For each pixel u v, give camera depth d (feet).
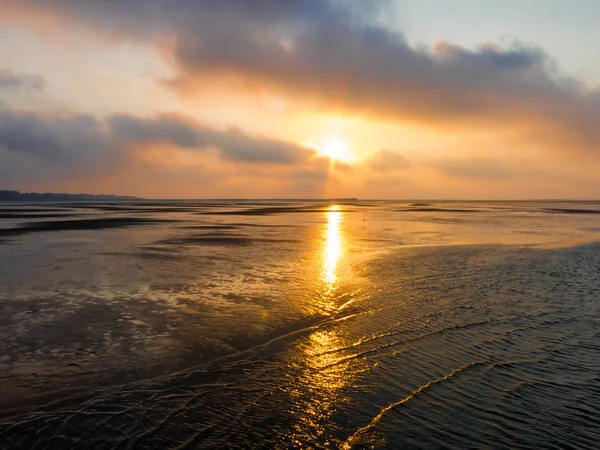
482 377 27.66
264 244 99.14
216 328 36.70
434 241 109.40
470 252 87.04
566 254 84.69
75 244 95.09
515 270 66.13
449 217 243.19
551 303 46.16
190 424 21.85
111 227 145.59
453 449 20.07
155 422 21.93
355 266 69.21
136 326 36.76
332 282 56.29
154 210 325.42
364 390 25.81
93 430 21.06
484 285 55.06
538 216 258.98
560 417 22.90
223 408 23.49
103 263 69.05
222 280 56.54
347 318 40.14
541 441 20.74
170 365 28.91
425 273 63.21
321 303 45.47
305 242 104.32
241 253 82.94
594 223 188.65
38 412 22.59
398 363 29.78
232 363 29.45
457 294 50.03
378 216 252.83
